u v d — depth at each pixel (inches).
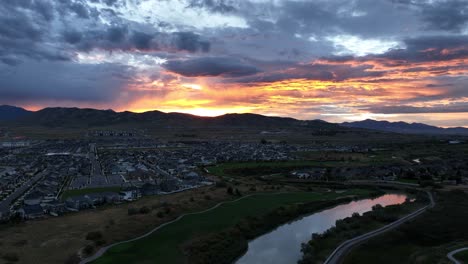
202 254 3390.7
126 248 3508.9
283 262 3376.0
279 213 4972.9
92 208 5098.4
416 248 3631.9
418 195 6117.1
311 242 3740.2
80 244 3503.9
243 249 3676.2
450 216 4675.2
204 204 5319.9
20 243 3479.3
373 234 4030.5
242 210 5073.8
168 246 3590.1
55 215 4680.1
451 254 3203.7
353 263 3272.6
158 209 4867.1
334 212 5324.8
